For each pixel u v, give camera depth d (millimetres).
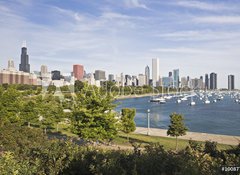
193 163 6594
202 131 66938
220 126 76375
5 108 41031
